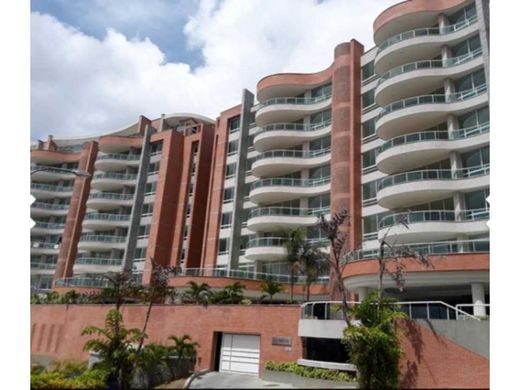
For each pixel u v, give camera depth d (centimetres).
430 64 2792
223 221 4069
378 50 3056
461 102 2556
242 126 4172
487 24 2517
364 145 3191
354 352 1416
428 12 2836
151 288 2259
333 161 3259
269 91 3962
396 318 1477
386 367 1354
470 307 2298
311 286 3141
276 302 3150
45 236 5516
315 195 3525
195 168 4603
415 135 2633
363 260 2316
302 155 3681
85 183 5247
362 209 3055
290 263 2725
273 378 1750
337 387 1460
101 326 2625
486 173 2362
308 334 1777
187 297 2748
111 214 4791
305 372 1661
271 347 1945
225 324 2142
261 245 3447
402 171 2838
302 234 2855
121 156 5053
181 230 4394
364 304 1498
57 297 3388
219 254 3956
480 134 2423
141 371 1662
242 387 1538
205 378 1827
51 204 5584
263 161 3691
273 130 3734
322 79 3731
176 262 4262
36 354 2914
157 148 4878
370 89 3284
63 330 2841
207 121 5338
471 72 2602
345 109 3319
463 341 1375
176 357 1933
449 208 2545
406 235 2434
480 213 2327
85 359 2586
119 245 4606
